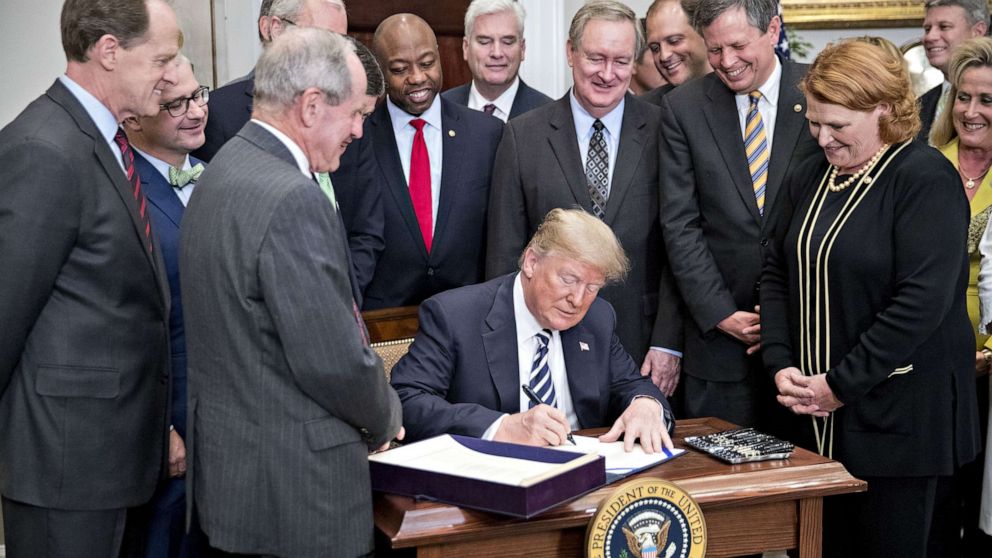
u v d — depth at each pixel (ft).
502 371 7.32
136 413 6.52
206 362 5.73
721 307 8.77
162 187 7.38
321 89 5.73
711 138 8.96
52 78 10.60
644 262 9.52
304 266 5.37
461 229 9.99
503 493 5.39
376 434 5.77
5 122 10.60
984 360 8.60
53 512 6.27
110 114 6.48
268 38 8.94
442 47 14.06
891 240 7.36
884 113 7.30
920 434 7.43
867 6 13.79
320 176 8.46
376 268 9.97
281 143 5.79
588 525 5.61
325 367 5.40
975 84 8.96
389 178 9.91
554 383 7.45
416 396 7.05
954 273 7.23
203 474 5.74
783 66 8.88
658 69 11.51
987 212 9.10
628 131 9.62
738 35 8.50
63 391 6.18
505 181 9.72
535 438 6.59
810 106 7.48
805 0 13.87
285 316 5.34
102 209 6.23
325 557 5.55
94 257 6.22
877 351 7.27
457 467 5.81
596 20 9.21
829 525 7.93
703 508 6.02
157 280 6.61
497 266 9.66
